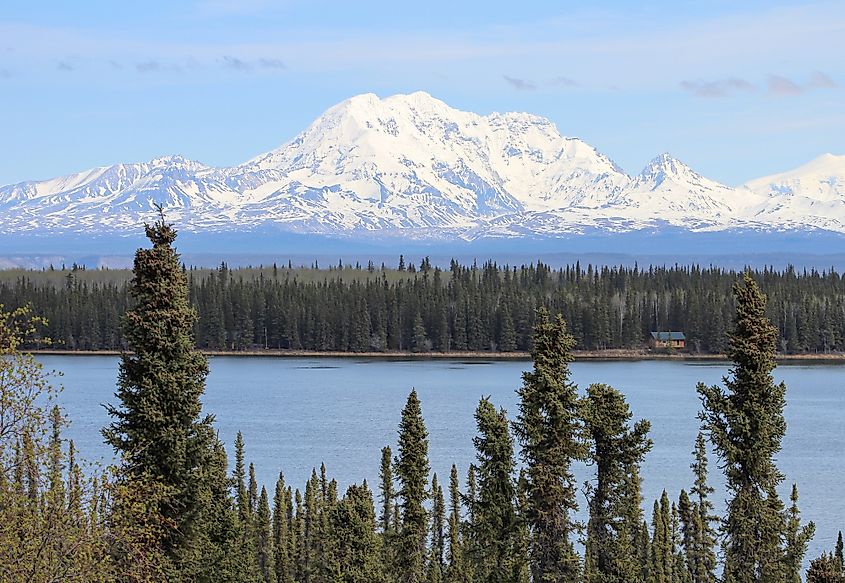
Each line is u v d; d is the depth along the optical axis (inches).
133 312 3563.0
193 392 3572.8
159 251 3577.8
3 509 2438.5
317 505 6299.2
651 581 5162.4
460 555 5605.3
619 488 4284.0
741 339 3880.4
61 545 2470.5
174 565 3528.5
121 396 3540.8
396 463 5113.2
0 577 2388.0
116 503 2669.8
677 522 5802.2
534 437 4104.3
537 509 4143.7
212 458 3651.6
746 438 3858.3
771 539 3865.7
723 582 3983.8
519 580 4249.5
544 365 4136.3
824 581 3764.8
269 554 6215.6
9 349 2527.1
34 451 2502.5
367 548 4783.5
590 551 4399.6
